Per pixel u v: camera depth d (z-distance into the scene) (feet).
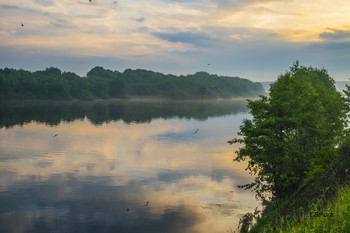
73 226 123.54
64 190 167.53
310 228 47.67
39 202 149.59
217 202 148.46
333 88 193.26
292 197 98.84
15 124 460.55
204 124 515.09
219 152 275.39
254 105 132.57
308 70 197.88
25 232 117.60
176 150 284.20
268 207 122.31
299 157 116.57
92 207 143.74
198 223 125.39
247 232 105.40
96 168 215.72
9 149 278.05
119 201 151.33
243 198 153.28
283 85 136.77
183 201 150.51
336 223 43.52
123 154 264.72
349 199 46.98
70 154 262.88
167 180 186.60
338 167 76.79
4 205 144.87
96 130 422.00
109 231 118.32
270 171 119.65
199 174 199.72
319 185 79.46
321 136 126.11
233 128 464.24
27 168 213.25
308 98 131.95
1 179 185.88
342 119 151.12
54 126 453.99
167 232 118.32
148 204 147.33
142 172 205.26
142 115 654.12
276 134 122.31
